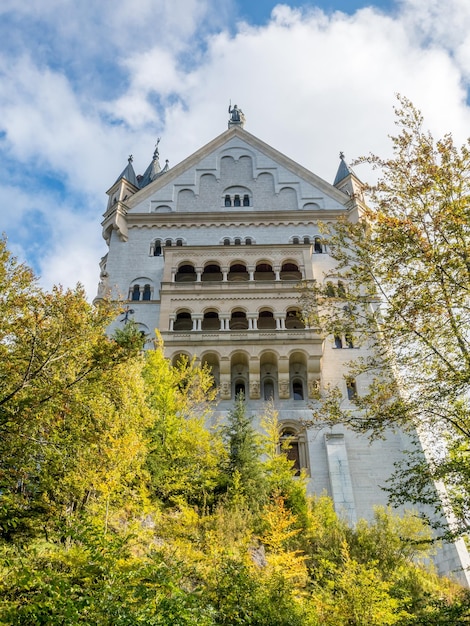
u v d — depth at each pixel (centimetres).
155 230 4834
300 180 5197
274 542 1948
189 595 1237
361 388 3875
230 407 3766
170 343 3897
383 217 1689
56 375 1695
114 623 1048
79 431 1772
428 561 3017
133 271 4581
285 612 1493
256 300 4131
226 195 5134
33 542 1617
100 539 1288
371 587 1656
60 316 1733
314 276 4509
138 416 2177
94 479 1775
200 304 4125
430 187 1692
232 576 1509
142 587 1184
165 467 2561
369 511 3409
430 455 1653
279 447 3641
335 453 3544
